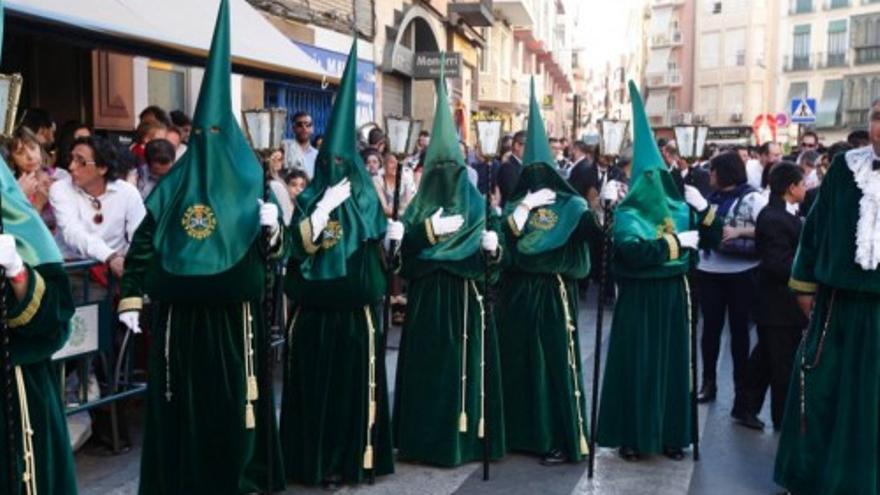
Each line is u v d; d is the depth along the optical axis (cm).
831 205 435
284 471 456
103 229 528
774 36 5141
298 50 929
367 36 1471
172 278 392
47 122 644
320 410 461
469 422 506
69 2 655
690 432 525
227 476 414
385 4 1562
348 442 468
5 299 282
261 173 413
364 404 466
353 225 449
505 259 514
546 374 516
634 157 523
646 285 513
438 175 504
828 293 440
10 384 287
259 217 401
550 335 516
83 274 482
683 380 520
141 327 540
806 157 899
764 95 5194
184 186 396
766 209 559
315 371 461
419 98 1844
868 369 422
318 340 460
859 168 425
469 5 2059
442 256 490
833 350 436
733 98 5338
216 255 387
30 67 891
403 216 506
